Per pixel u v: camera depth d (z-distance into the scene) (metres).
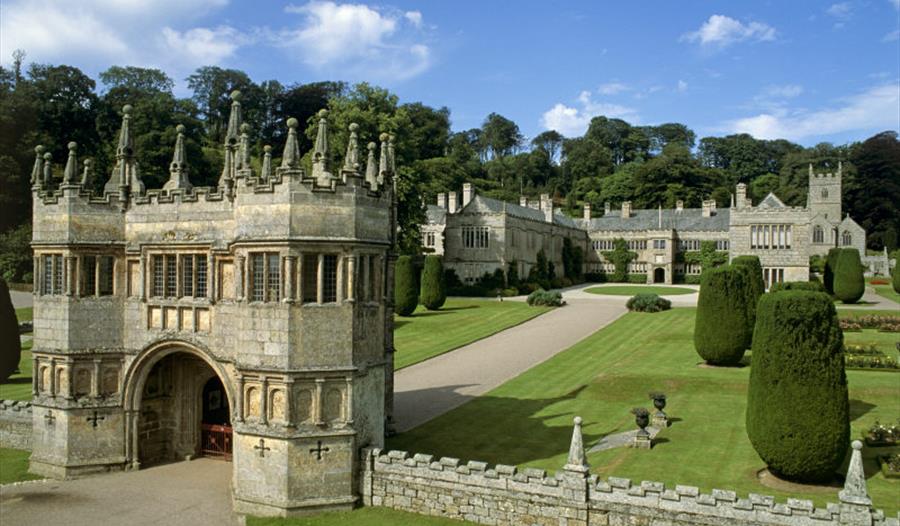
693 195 163.88
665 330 64.69
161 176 100.00
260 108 149.38
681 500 21.91
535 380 47.34
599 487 23.00
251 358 26.58
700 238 131.75
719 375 44.53
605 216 149.62
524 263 113.12
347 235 26.58
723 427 34.84
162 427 33.59
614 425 36.41
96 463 31.53
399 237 84.31
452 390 44.78
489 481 24.59
